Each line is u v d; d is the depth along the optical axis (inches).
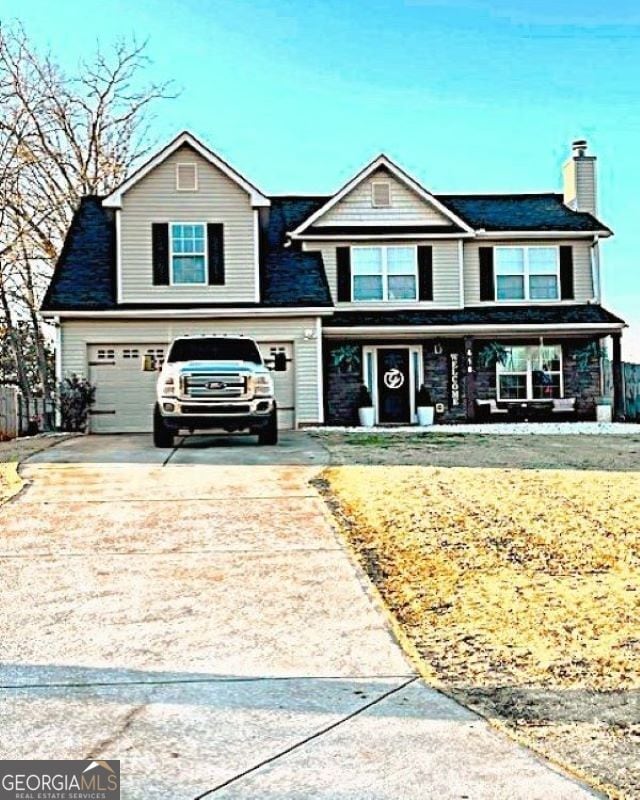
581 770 159.9
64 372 857.5
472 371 959.0
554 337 979.9
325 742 174.7
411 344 968.9
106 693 202.2
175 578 300.0
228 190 898.7
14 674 214.8
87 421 852.6
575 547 319.3
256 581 295.7
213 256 892.0
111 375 863.7
